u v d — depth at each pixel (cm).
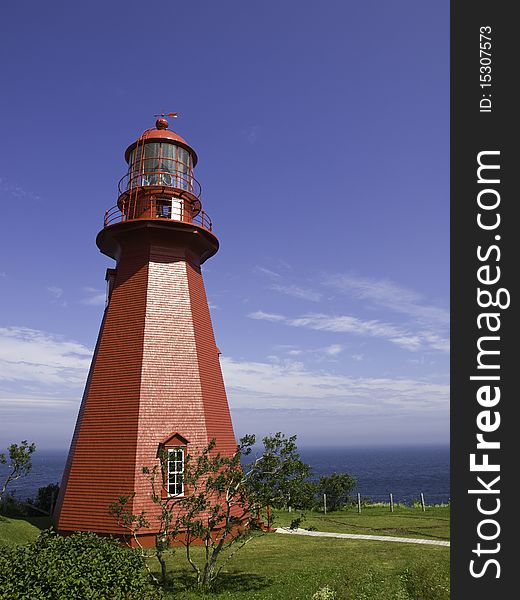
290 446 1539
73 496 2166
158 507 2073
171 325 2411
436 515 3125
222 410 2512
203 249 2709
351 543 2200
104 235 2595
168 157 2658
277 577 1566
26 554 1067
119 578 1088
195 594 1389
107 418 2247
